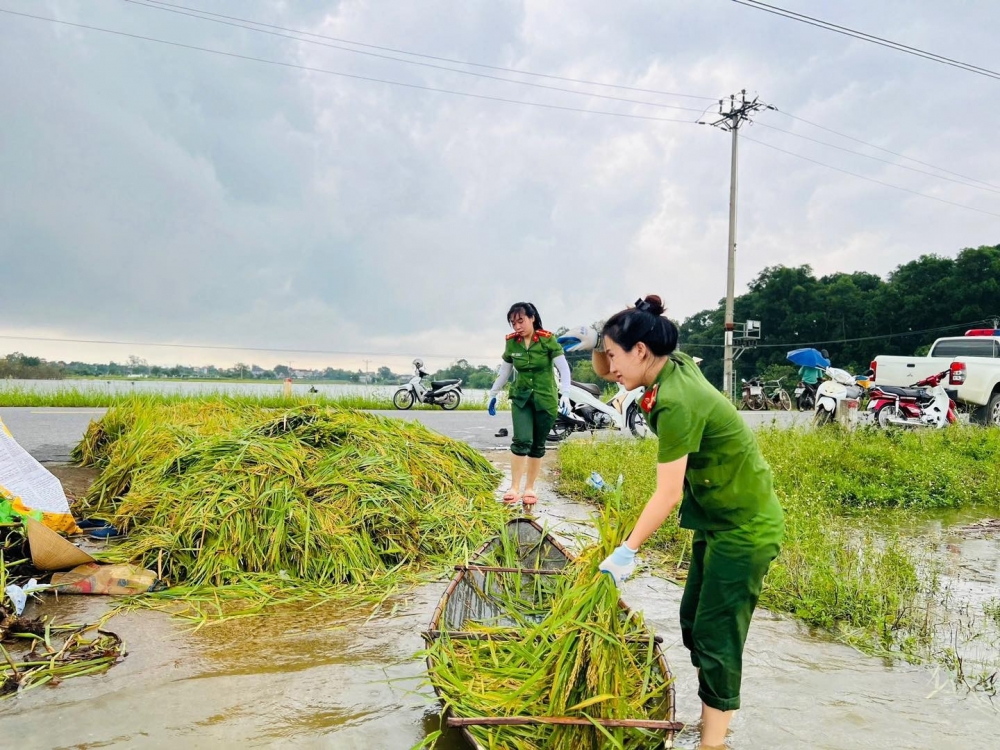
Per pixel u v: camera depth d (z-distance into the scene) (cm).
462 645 326
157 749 264
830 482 766
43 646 354
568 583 342
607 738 254
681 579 495
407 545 515
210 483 518
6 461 497
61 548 434
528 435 652
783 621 421
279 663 343
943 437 1034
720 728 268
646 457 848
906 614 421
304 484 527
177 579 456
